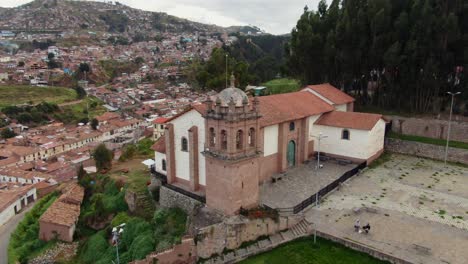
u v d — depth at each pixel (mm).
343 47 63906
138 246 34875
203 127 38281
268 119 41938
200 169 39531
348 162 48406
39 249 47531
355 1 65250
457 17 54031
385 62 57688
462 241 30250
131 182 50688
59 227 47438
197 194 38719
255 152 34094
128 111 154875
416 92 60312
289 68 78312
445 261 27469
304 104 50938
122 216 45000
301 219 34219
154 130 93500
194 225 33750
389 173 46656
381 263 28391
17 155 95812
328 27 69312
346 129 49062
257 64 141750
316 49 67375
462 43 55156
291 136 46031
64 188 65312
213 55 83438
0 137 117875
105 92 184625
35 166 90250
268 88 95312
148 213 42781
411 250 29000
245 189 33781
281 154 44156
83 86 196500
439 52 55219
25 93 166250
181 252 31391
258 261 30484
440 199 38594
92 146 107625
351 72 64375
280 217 33469
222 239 31688
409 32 57750
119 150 93438
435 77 56469
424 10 54844
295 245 31734
